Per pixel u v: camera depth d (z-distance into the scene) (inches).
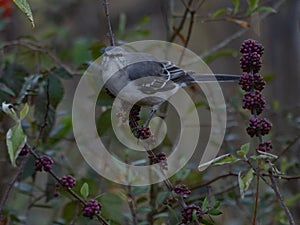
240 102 318.0
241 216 334.0
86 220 235.3
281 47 412.2
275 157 175.8
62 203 320.8
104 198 247.6
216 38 471.2
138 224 250.5
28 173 253.0
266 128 181.8
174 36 291.6
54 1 405.1
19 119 176.2
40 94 258.8
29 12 179.3
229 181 296.0
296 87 408.2
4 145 269.0
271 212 282.7
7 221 249.1
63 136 295.6
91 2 436.5
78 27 433.4
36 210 341.1
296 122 315.9
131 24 479.8
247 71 188.5
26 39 308.2
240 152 180.1
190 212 188.9
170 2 327.6
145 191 245.8
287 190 325.4
